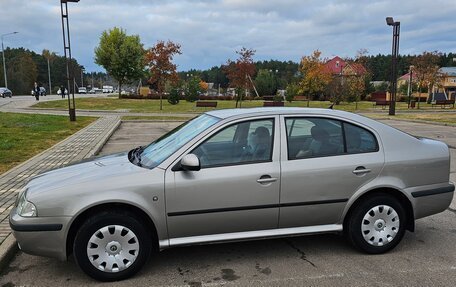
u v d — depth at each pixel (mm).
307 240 4672
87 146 11289
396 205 4227
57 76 116062
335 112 4297
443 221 5336
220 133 3971
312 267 3971
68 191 3584
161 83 34312
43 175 4102
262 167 3900
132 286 3623
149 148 4516
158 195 3686
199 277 3779
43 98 45438
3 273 3873
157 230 3742
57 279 3758
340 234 4336
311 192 4008
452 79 69375
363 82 45000
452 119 22625
